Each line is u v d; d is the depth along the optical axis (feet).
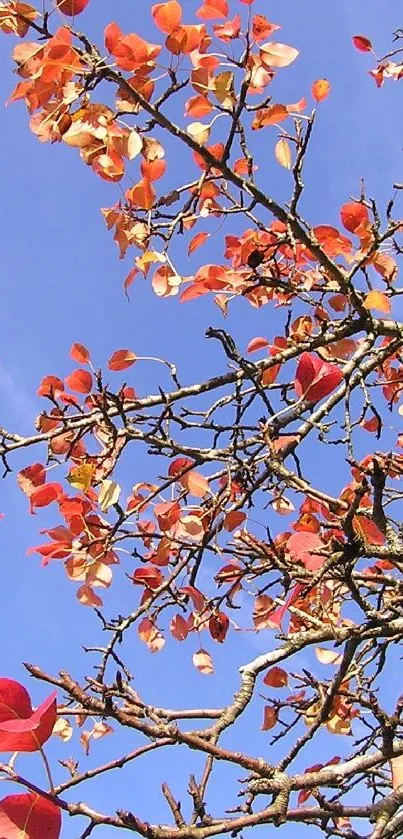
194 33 10.84
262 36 11.39
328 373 8.65
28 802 5.08
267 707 10.95
